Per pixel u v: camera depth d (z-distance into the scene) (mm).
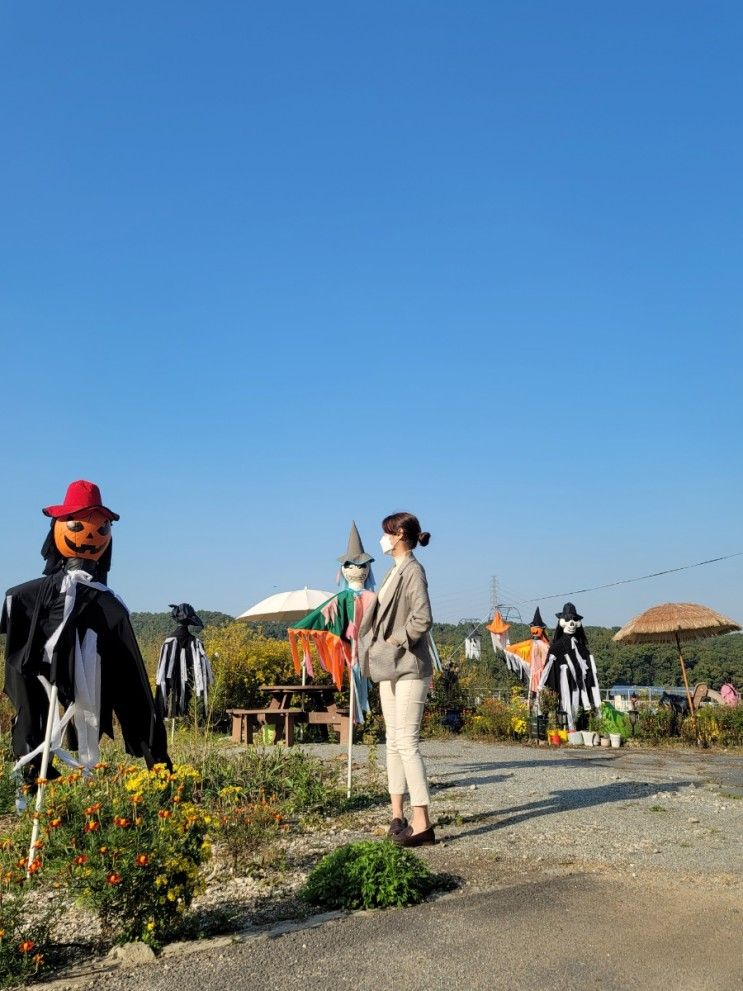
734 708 16344
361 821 6992
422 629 6113
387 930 4277
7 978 3891
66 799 4660
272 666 16078
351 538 8859
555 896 4766
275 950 4066
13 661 6188
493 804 7695
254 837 5867
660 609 17859
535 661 18375
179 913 4340
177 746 10594
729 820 7031
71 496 6480
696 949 3998
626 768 11211
